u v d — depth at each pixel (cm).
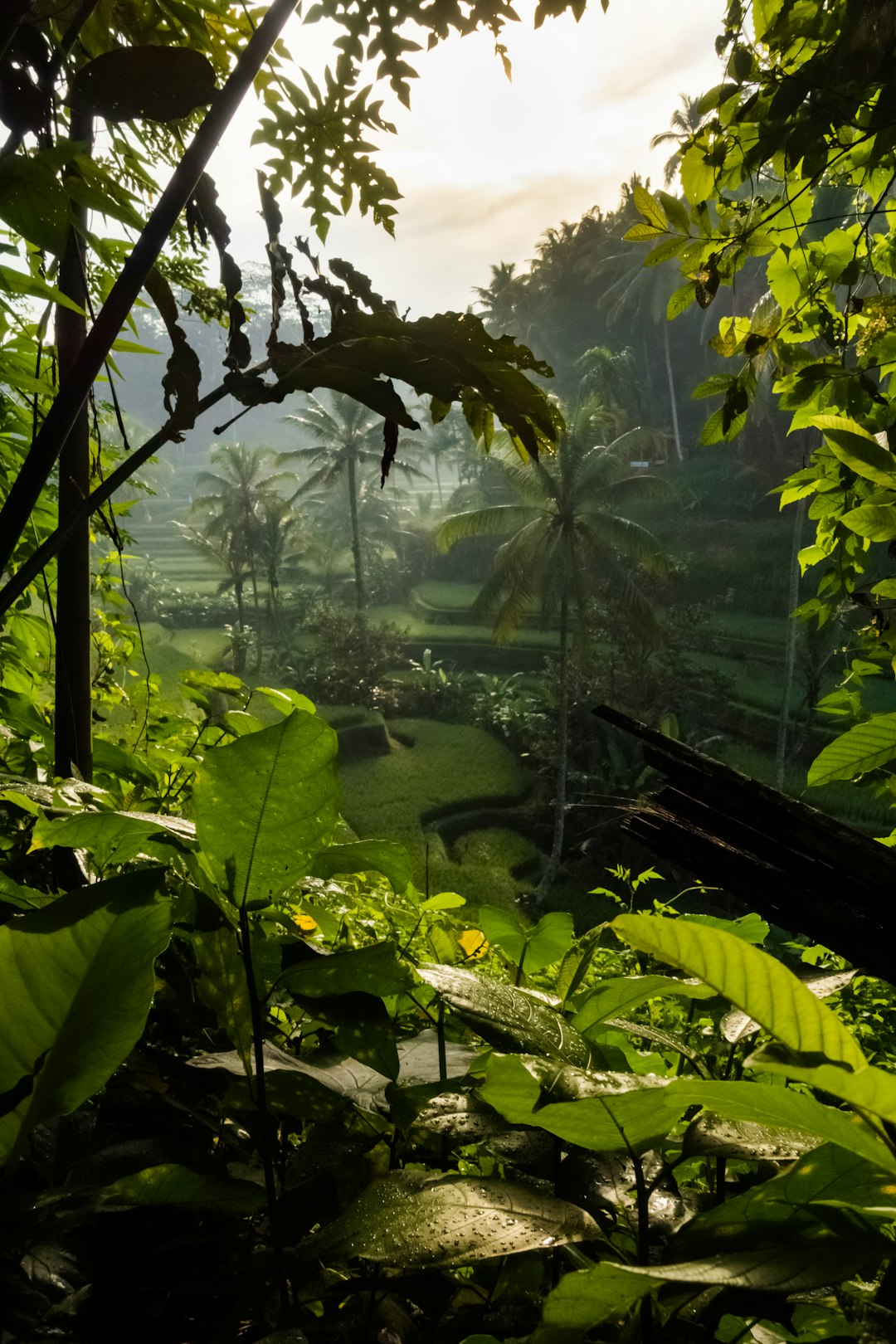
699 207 214
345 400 4250
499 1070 58
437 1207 55
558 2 157
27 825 141
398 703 3269
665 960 49
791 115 179
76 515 105
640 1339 53
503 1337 68
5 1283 66
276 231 123
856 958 86
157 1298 72
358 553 4403
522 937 109
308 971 74
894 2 163
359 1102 82
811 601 258
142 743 206
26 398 152
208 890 75
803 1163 52
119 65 104
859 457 108
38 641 228
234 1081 82
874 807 2295
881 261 217
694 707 2650
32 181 86
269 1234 74
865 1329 44
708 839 94
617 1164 71
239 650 3909
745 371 221
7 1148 62
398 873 75
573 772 2309
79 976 64
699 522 4156
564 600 2402
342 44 163
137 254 103
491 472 4494
